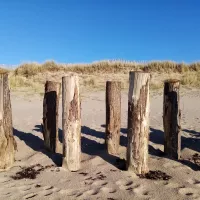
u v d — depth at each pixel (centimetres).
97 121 1102
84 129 959
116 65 2439
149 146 762
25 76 2253
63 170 617
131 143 597
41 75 2258
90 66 2425
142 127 591
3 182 567
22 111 1332
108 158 671
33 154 716
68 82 611
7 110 630
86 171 614
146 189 533
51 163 659
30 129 964
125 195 511
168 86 685
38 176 595
